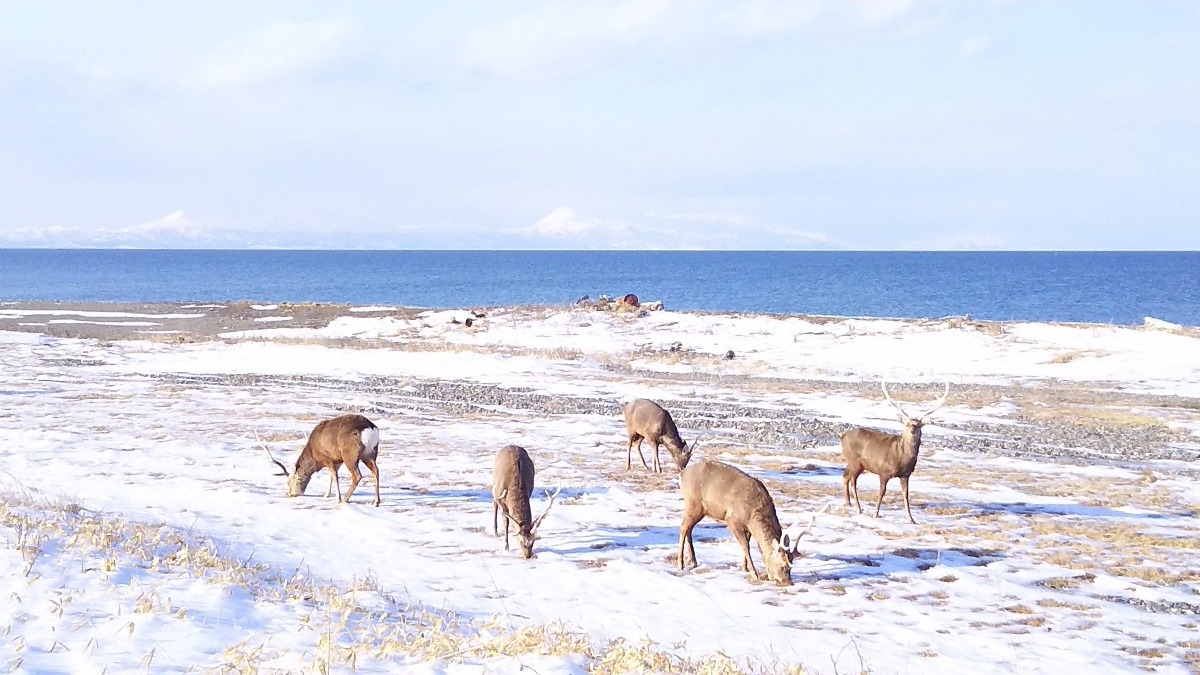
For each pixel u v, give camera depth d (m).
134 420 26.06
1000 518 16.38
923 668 9.23
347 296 118.06
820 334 48.00
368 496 17.41
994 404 31.02
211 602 8.45
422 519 15.64
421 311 66.12
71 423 25.25
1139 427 27.50
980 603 11.77
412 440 24.05
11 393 31.30
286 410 28.61
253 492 17.36
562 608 10.89
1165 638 10.66
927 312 85.50
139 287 137.62
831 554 13.77
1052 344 43.41
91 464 19.48
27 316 69.75
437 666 6.91
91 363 41.12
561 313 55.72
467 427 26.34
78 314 71.31
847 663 9.20
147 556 10.26
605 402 31.47
